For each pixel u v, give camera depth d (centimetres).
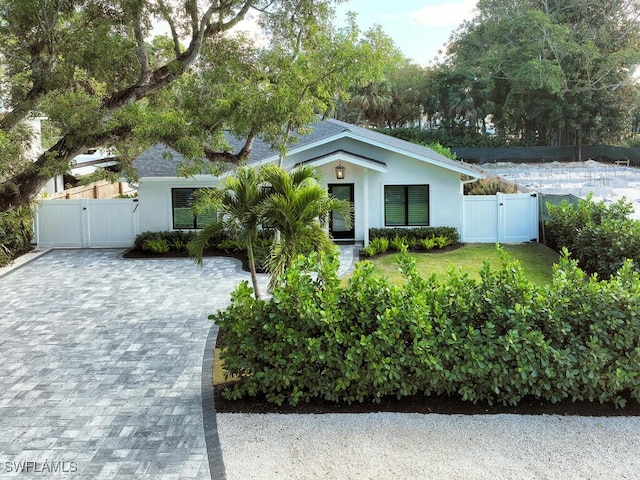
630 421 802
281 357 854
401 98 7188
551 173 4481
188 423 816
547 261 1869
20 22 1166
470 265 1828
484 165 5303
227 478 677
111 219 2186
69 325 1279
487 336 824
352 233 2194
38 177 1162
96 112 1153
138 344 1152
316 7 1330
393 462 707
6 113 1390
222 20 1293
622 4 6147
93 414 848
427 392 850
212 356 1081
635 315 825
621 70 6012
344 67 1357
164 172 2112
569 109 6009
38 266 1891
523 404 852
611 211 1803
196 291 1563
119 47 1209
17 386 954
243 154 1377
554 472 681
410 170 2142
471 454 723
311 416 830
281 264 1107
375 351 825
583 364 813
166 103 1355
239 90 1278
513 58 6134
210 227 1177
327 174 2147
